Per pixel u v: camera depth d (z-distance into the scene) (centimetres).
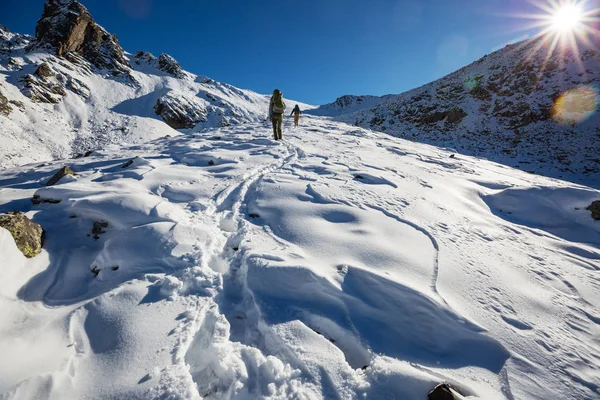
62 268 308
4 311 229
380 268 298
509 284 303
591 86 2283
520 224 521
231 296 276
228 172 617
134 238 326
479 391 185
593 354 224
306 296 259
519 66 2906
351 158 807
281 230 373
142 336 212
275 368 193
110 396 171
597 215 503
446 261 327
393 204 482
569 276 338
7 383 172
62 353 200
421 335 227
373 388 182
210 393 191
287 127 1573
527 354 216
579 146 1839
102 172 641
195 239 336
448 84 3397
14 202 461
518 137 2192
